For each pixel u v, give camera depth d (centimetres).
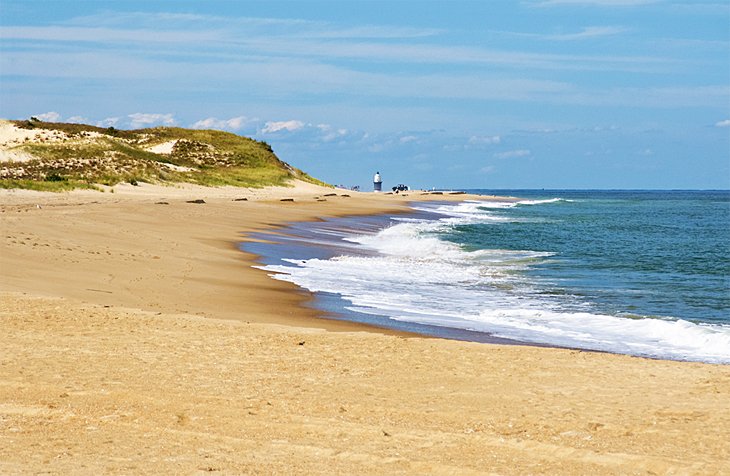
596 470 689
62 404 854
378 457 710
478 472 678
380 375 1041
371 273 2377
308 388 963
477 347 1236
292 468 676
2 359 1044
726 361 1295
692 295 2078
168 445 730
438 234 4172
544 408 893
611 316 1714
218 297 1728
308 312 1639
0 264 1834
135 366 1039
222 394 920
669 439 779
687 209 9312
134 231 2845
